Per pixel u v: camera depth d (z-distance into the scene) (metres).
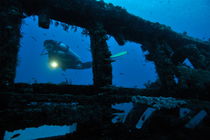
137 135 2.63
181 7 45.53
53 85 3.53
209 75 5.23
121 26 6.22
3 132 2.08
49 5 4.73
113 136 2.54
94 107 2.99
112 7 5.70
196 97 4.81
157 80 8.95
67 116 2.50
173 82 6.04
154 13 48.66
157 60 6.88
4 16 3.28
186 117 2.96
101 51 4.75
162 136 2.52
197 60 7.24
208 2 41.81
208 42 9.53
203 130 2.44
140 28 6.61
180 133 2.47
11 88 2.82
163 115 3.20
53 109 2.48
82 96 3.27
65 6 4.86
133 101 3.51
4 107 2.35
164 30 7.16
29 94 2.71
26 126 2.17
